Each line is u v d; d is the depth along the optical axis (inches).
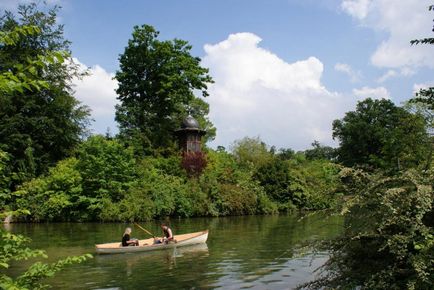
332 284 245.6
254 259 571.5
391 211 213.9
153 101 1878.7
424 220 231.8
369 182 239.3
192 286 427.2
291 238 797.9
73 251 672.4
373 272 236.7
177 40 1899.6
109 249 643.5
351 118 2337.6
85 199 1201.4
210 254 623.2
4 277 148.2
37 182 1257.4
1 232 156.3
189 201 1359.5
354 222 242.4
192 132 1720.0
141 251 659.4
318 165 1820.9
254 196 1537.9
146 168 1435.8
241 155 1968.5
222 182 1571.1
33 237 853.2
